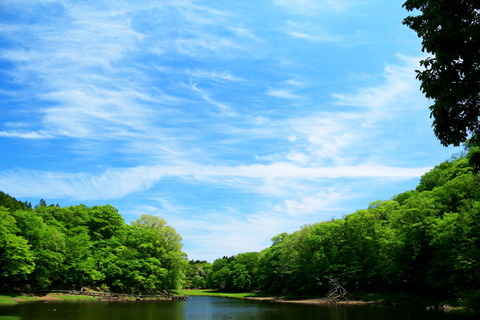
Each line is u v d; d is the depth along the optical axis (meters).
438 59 12.46
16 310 35.88
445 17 12.05
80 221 75.31
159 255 82.44
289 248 82.88
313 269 70.75
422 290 51.66
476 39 11.63
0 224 47.16
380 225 60.47
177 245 89.81
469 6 11.79
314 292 77.75
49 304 45.28
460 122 13.84
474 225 34.62
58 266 58.19
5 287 52.88
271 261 97.44
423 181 66.75
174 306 54.50
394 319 31.58
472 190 42.47
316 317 36.78
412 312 38.22
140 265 73.69
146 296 75.81
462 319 30.16
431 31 12.95
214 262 166.62
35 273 54.22
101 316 34.19
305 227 82.06
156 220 91.69
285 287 92.44
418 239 46.22
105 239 78.81
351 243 67.94
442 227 40.97
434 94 13.16
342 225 70.56
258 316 39.03
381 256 55.41
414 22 13.96
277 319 35.47
